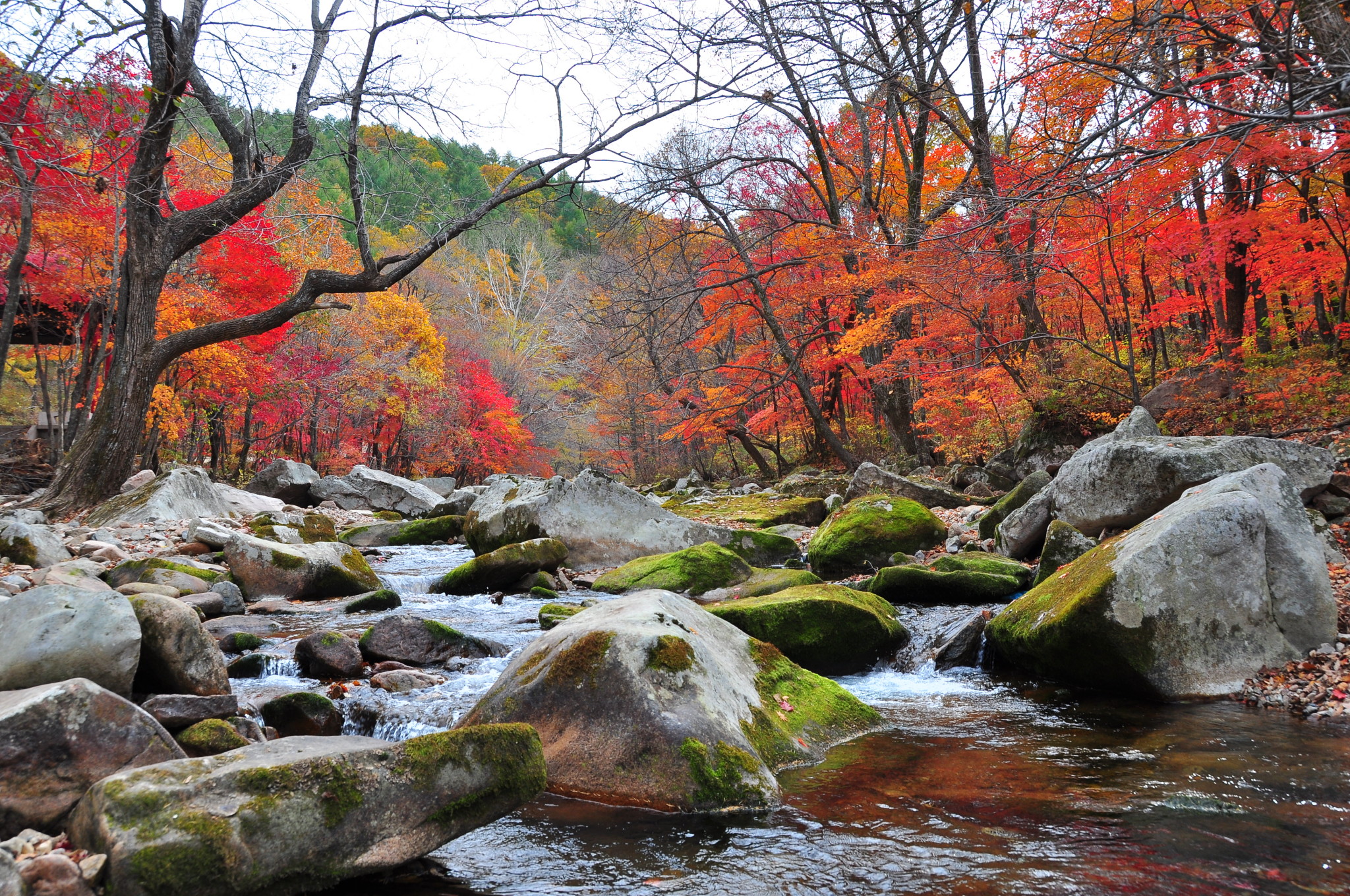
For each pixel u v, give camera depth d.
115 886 2.25
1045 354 16.56
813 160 22.53
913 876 2.98
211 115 13.42
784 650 6.61
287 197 19.16
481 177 18.09
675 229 22.89
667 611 4.79
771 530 13.91
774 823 3.51
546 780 3.24
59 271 15.55
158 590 7.59
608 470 41.97
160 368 13.77
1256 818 3.44
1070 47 6.57
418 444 37.50
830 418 25.38
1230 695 5.38
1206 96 7.53
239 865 2.42
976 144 15.24
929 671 6.85
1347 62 5.91
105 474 13.24
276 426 31.91
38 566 8.59
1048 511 8.95
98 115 9.45
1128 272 13.91
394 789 2.81
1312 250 12.59
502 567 10.14
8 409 32.03
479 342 44.47
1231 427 11.94
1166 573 5.61
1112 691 5.79
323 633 6.14
